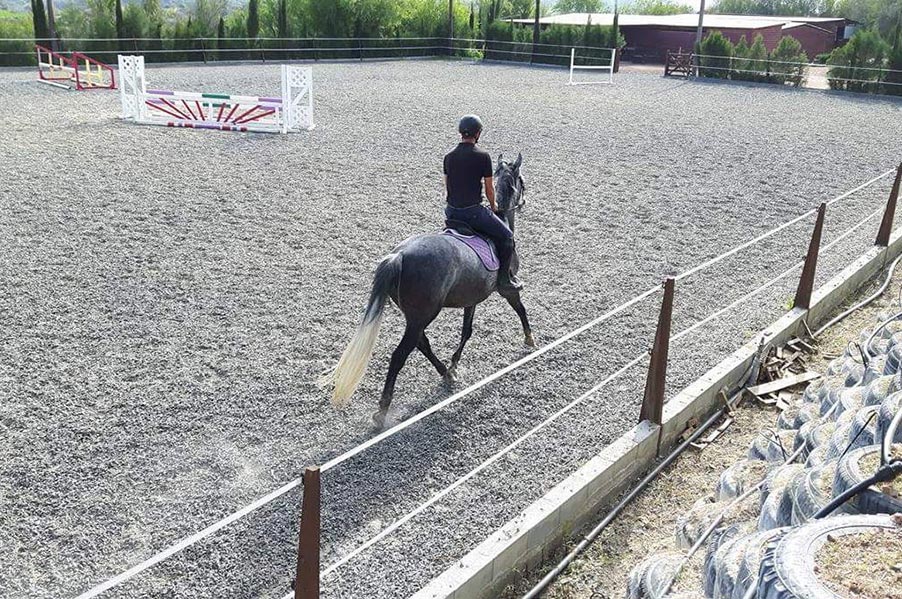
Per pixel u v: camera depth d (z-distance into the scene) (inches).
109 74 1182.9
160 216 457.7
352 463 223.1
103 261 378.3
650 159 665.0
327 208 486.6
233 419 243.1
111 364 274.2
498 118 858.8
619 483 227.0
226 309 326.3
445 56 1715.1
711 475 237.6
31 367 269.1
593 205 516.7
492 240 259.8
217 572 178.2
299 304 335.0
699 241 447.2
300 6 1608.0
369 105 929.5
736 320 338.6
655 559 175.0
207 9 1710.1
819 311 356.8
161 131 737.0
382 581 178.2
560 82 1259.2
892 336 223.3
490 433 243.8
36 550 182.2
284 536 191.0
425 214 480.1
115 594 169.6
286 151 657.6
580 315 338.3
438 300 236.8
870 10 2433.6
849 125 879.1
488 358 295.3
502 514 204.7
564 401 265.4
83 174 552.4
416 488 213.5
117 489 205.6
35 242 402.3
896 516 108.9
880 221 499.2
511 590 188.7
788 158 682.8
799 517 136.9
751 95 1151.6
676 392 273.4
